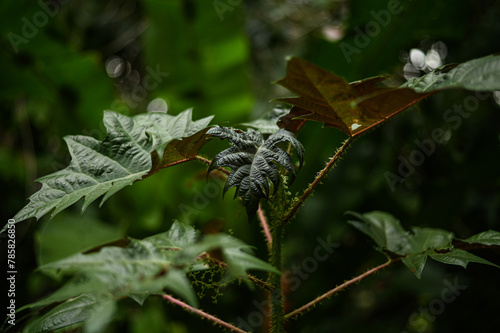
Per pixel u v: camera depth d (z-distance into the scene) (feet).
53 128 7.79
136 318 6.66
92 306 3.88
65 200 3.81
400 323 6.25
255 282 3.87
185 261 3.34
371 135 6.51
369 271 4.05
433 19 5.83
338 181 6.49
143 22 8.76
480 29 6.38
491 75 3.48
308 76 3.58
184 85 6.38
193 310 3.88
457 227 6.57
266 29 8.18
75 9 8.90
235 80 6.37
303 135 6.24
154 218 6.73
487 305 5.71
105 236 6.47
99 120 6.88
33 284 7.50
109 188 3.80
